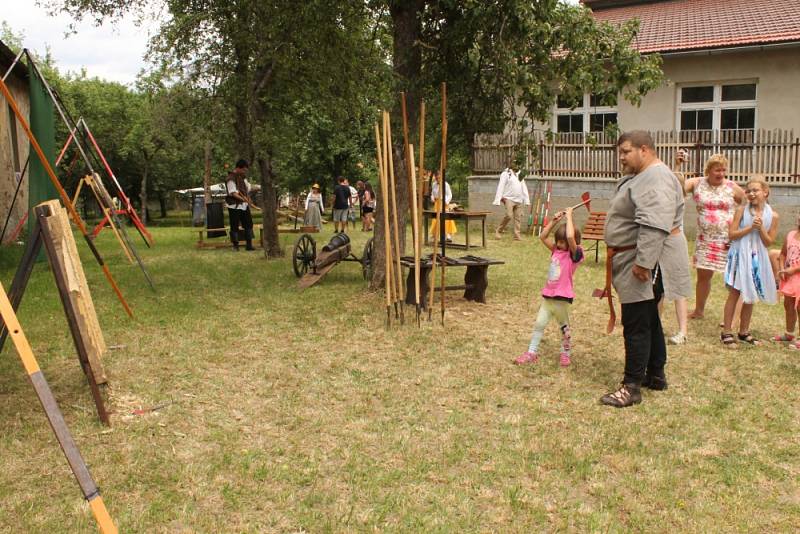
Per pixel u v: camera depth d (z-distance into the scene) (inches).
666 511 149.0
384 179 300.5
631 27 343.6
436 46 360.2
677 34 745.0
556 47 333.7
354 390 224.2
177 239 776.9
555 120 777.6
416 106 367.9
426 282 346.6
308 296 377.1
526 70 322.3
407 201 379.9
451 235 622.8
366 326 307.7
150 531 140.8
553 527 143.1
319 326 307.4
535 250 581.3
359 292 386.9
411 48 358.9
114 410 204.2
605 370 245.6
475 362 254.8
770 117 682.8
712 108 712.4
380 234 384.2
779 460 173.9
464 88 359.6
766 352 267.1
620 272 209.5
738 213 272.2
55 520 144.1
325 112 505.4
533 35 315.6
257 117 518.6
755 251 270.5
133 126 1375.5
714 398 217.2
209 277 452.1
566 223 245.9
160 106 808.9
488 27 324.2
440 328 304.7
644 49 708.7
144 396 216.7
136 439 184.4
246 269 493.7
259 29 419.8
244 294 385.7
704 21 773.3
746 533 140.5
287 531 141.6
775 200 622.5
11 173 670.5
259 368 247.0
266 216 560.1
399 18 358.9
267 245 561.6
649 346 212.5
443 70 365.7
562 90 340.2
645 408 208.4
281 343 280.4
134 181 1525.6
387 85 397.1
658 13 857.5
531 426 195.3
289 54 425.4
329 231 845.2
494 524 144.3
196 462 171.3
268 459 173.6
